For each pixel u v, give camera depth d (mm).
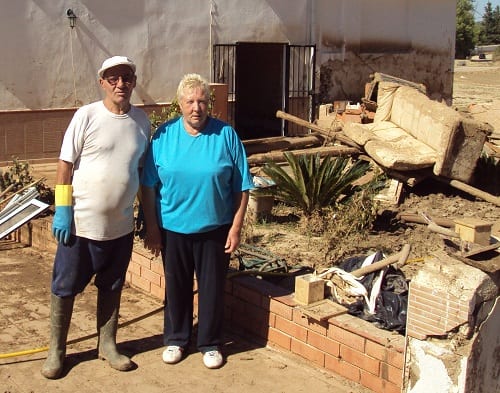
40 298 6781
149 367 5340
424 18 20453
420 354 4430
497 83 43156
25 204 6227
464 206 10344
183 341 5449
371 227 8664
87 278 5176
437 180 11016
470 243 4723
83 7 13688
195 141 5129
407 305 4863
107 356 5324
